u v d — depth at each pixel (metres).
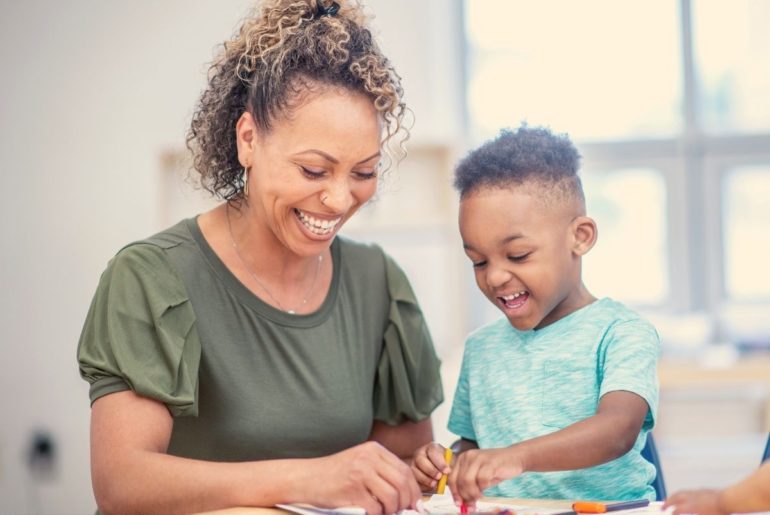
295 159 1.20
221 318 1.32
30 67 3.68
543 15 3.85
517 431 1.37
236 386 1.31
